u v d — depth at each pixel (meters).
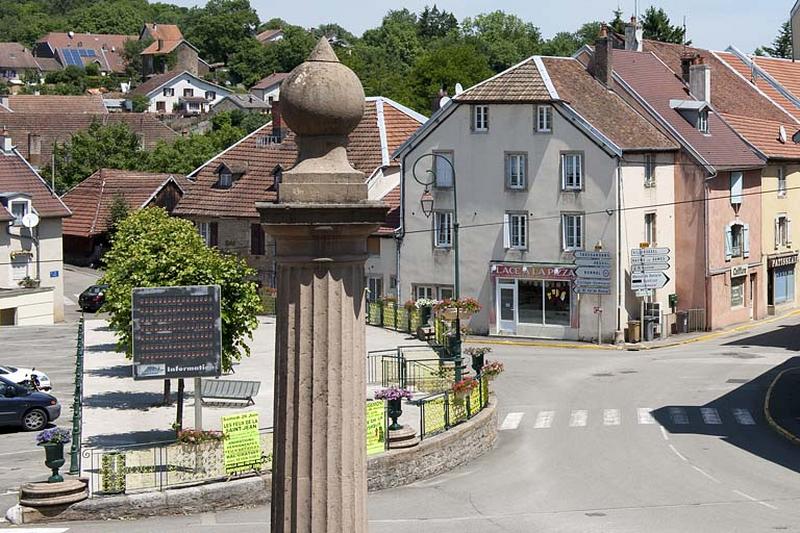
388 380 46.22
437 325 56.34
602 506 30.39
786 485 32.84
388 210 11.80
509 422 42.56
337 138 11.81
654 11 112.56
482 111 64.88
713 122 69.94
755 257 70.56
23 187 72.56
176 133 127.44
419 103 127.38
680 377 51.19
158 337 31.84
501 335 65.00
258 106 170.25
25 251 70.56
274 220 11.55
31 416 38.12
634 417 43.06
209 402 41.41
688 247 65.94
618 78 67.44
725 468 35.06
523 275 64.00
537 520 28.92
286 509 11.64
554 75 65.56
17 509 27.86
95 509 28.25
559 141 62.84
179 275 37.81
